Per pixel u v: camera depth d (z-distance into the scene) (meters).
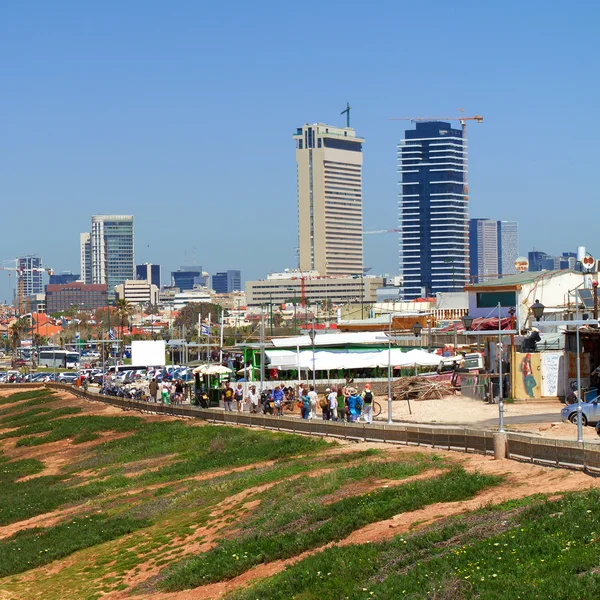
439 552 25.56
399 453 42.28
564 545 23.08
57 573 35.97
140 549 36.38
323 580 25.88
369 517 31.12
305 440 51.12
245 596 26.50
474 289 84.00
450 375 73.00
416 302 151.62
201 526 37.44
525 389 65.12
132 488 49.81
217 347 125.75
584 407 48.03
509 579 21.61
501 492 31.22
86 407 101.19
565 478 31.47
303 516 33.56
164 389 90.25
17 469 67.25
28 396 130.88
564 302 81.00
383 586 23.45
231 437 57.62
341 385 75.38
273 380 80.88
